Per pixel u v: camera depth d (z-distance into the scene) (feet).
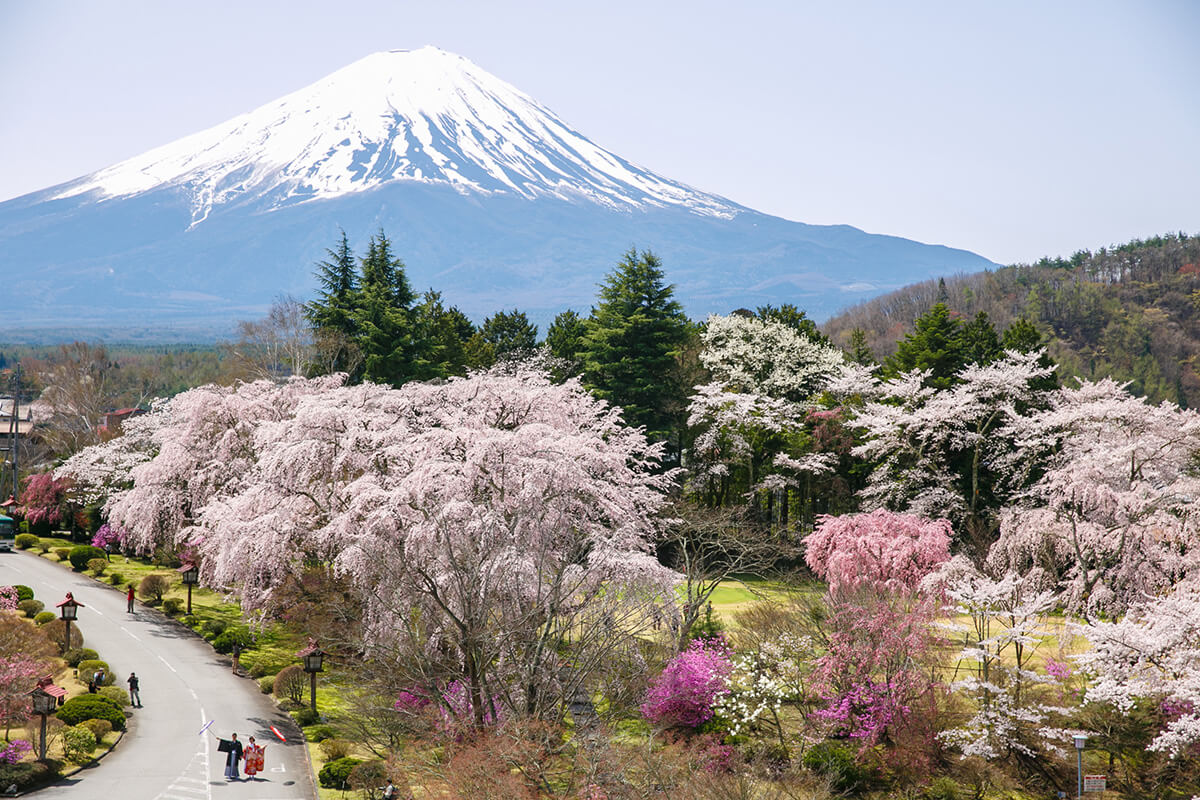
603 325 242.58
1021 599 124.06
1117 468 148.15
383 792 104.47
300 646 148.05
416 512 121.08
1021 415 191.42
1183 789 103.81
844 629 116.26
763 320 273.33
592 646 111.04
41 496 250.57
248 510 140.56
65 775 111.45
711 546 181.16
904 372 220.43
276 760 117.19
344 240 257.34
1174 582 136.15
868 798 105.40
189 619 171.53
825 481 214.69
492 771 85.76
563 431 140.26
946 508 184.34
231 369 300.81
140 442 231.30
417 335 253.85
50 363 418.10
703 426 231.91
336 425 142.20
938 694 114.52
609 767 89.25
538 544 119.65
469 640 101.76
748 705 116.57
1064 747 110.63
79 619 169.48
